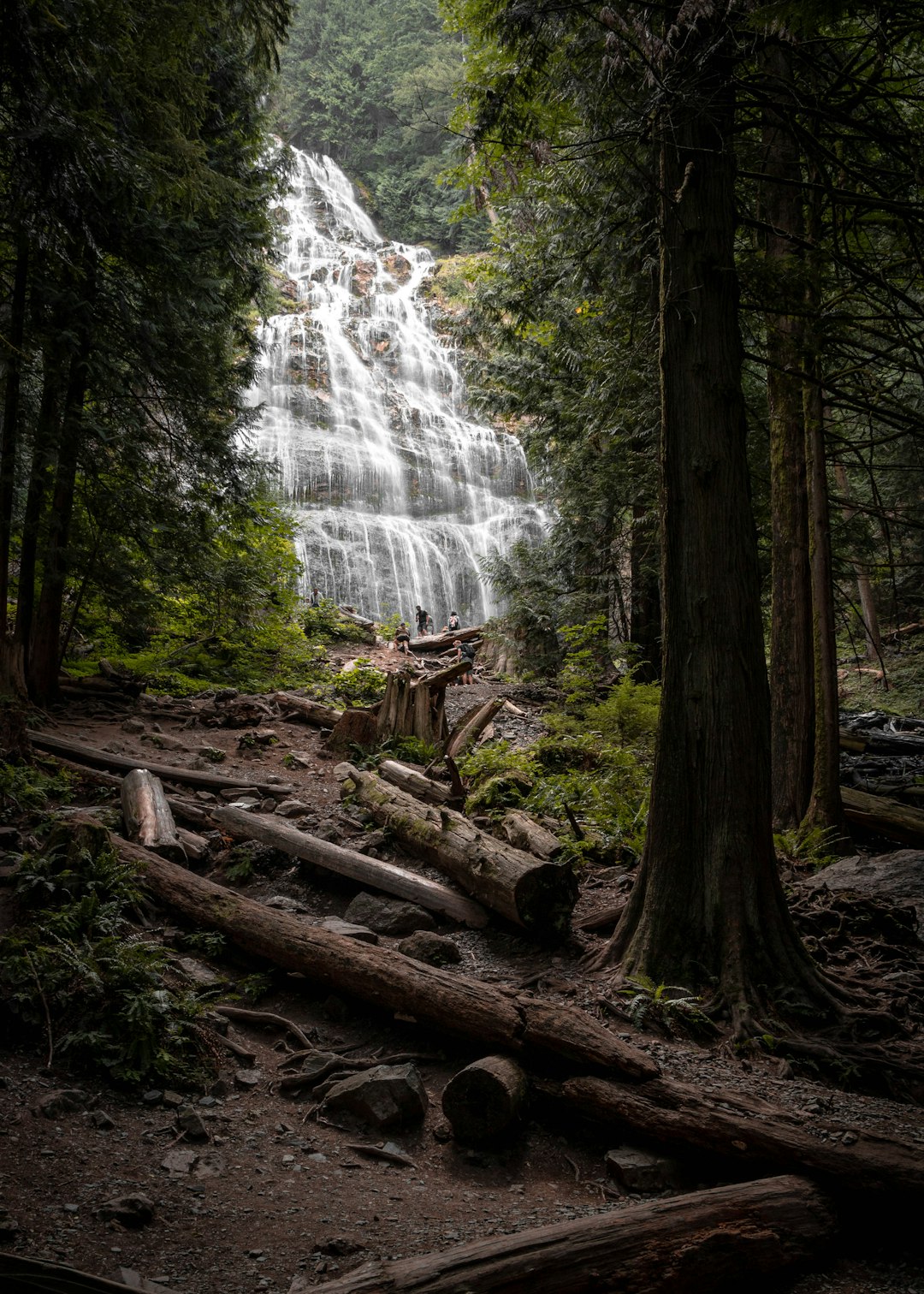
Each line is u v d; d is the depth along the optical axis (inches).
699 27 220.2
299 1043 198.5
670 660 227.9
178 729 435.8
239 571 524.4
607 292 425.4
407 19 2780.5
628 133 237.1
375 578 1382.9
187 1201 138.5
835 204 269.6
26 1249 118.2
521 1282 116.7
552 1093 173.8
